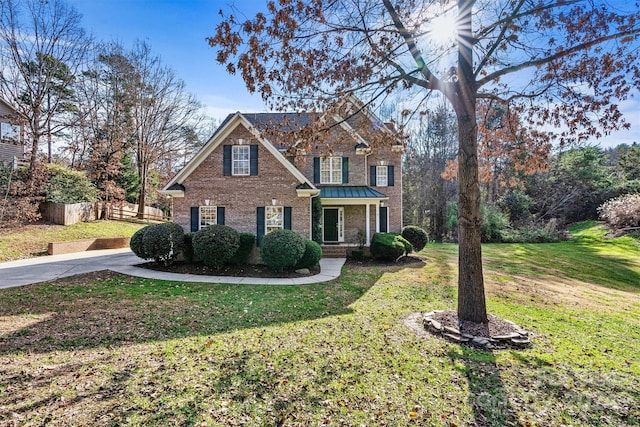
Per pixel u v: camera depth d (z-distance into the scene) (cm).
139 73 3077
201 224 1573
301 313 809
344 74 751
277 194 1581
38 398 405
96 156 2888
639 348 643
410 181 3547
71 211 2330
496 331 674
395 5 714
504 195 3391
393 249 1650
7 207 1983
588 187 3388
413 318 780
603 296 1145
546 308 934
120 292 993
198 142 3619
